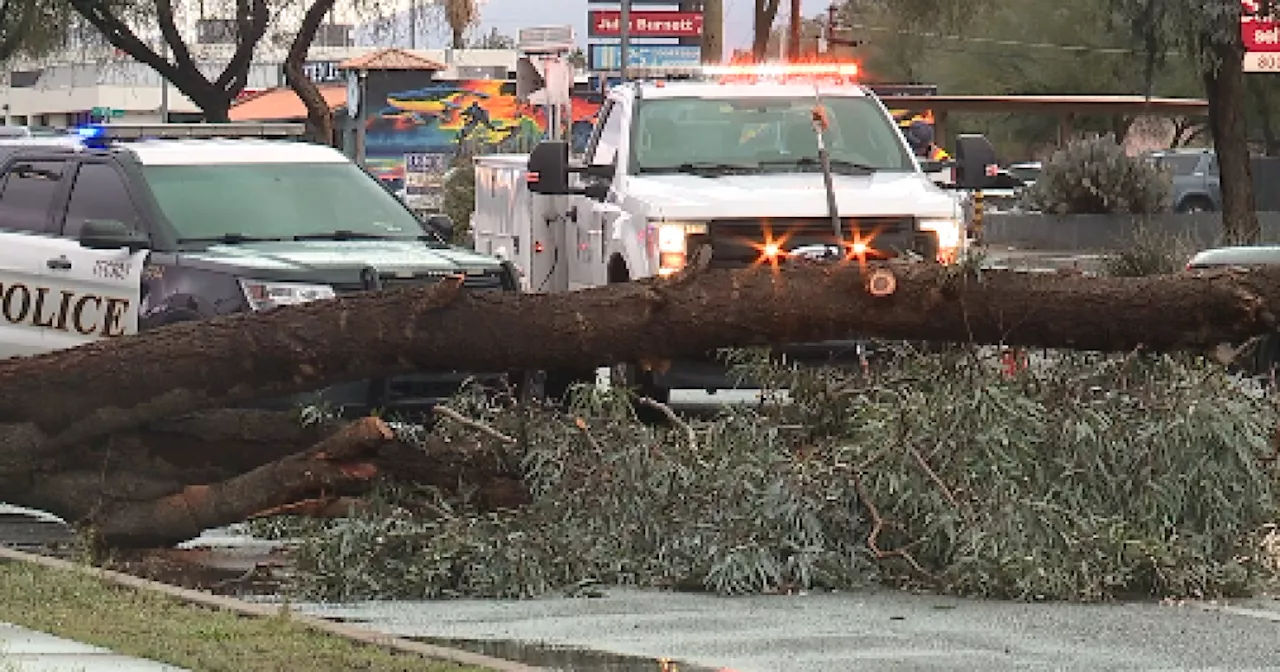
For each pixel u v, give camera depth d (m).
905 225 21.19
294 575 14.91
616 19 74.38
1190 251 32.91
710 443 15.25
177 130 38.09
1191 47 48.41
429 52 112.19
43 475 16.09
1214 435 14.80
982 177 23.30
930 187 21.97
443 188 57.91
